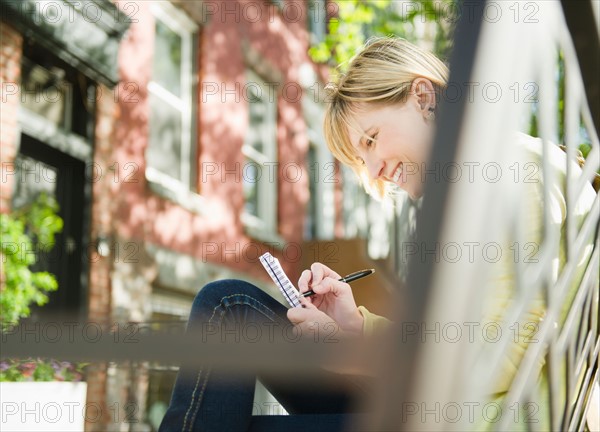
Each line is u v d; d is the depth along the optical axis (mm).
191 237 6836
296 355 452
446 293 453
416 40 7188
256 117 8555
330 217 9914
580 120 918
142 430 4434
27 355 430
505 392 979
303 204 9453
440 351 451
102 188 5742
